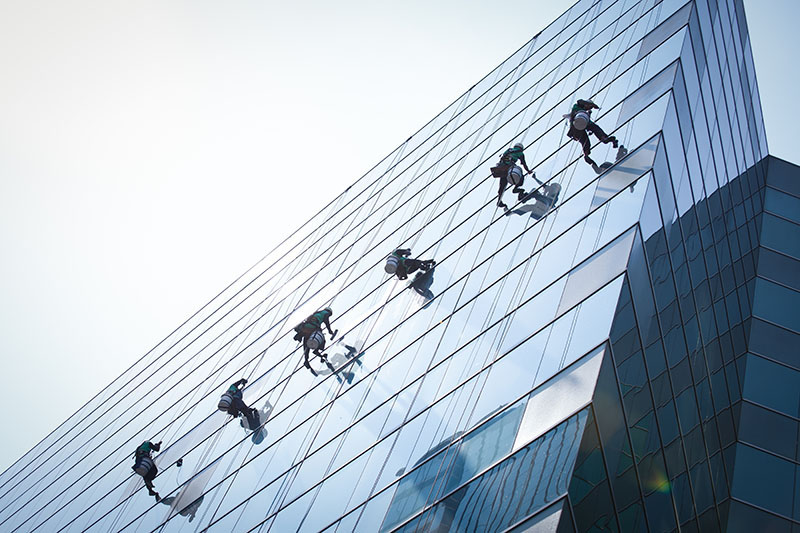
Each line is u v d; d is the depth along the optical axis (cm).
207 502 2438
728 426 2216
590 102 2000
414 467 1598
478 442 1466
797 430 2289
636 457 1457
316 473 1991
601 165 1939
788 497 2114
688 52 2119
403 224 3177
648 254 1645
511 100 3216
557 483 1202
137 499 2980
